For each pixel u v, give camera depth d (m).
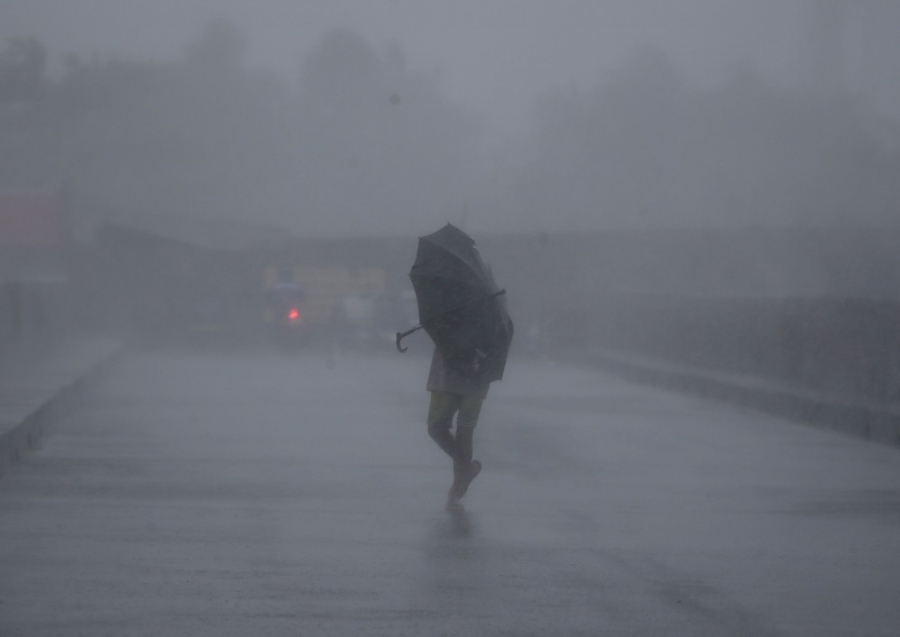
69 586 13.30
